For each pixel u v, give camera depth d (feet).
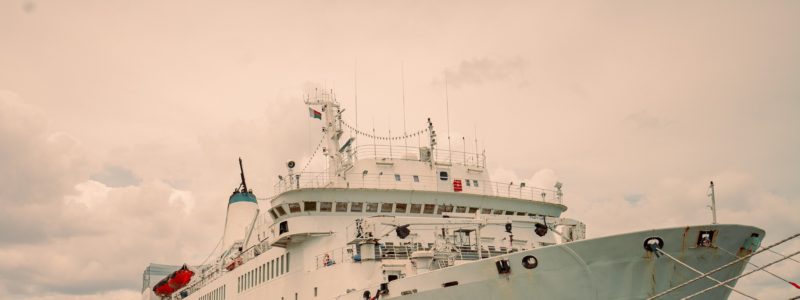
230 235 240.73
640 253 97.60
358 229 128.57
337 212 143.74
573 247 98.89
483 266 102.63
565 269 99.71
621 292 98.89
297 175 146.72
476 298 103.09
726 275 101.19
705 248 98.07
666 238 96.99
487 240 136.15
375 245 127.44
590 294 99.35
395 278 120.78
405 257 127.13
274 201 151.74
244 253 186.60
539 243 140.97
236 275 182.70
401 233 125.49
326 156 162.09
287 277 145.28
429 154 157.89
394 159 154.30
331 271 128.06
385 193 146.41
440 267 117.60
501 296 101.81
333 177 157.99
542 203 162.91
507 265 101.24
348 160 160.04
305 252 142.20
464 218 135.33
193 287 249.75
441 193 150.20
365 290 115.44
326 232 140.46
